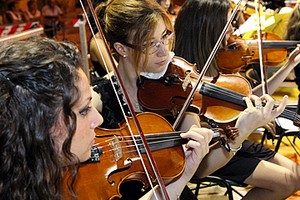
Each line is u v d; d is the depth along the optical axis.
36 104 0.66
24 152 0.67
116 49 1.55
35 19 5.87
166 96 1.71
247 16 3.27
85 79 0.79
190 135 1.33
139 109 1.66
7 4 5.59
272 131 2.23
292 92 3.37
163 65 1.61
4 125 0.65
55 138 0.72
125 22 1.48
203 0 2.04
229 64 2.51
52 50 0.73
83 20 2.63
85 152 0.87
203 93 1.79
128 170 1.29
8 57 0.68
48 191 0.71
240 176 1.83
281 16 3.10
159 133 1.41
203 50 2.05
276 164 1.93
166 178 1.31
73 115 0.73
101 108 1.46
